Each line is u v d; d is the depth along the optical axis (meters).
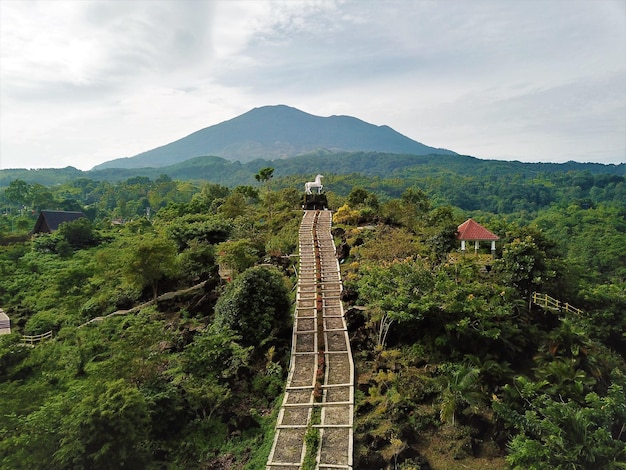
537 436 16.20
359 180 198.38
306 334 25.14
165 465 16.84
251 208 62.22
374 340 23.89
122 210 125.56
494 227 47.06
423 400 19.22
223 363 21.55
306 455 16.34
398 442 16.59
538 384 19.14
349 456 16.16
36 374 23.98
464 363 20.55
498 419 17.92
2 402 17.52
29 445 14.84
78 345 24.39
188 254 36.78
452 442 17.31
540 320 26.62
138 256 31.73
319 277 32.59
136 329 21.61
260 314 24.08
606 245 84.25
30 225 87.81
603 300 29.67
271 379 21.42
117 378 18.30
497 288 24.62
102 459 14.78
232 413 19.33
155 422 17.81
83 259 47.25
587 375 21.84
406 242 34.41
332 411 18.77
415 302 21.78
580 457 14.00
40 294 38.38
